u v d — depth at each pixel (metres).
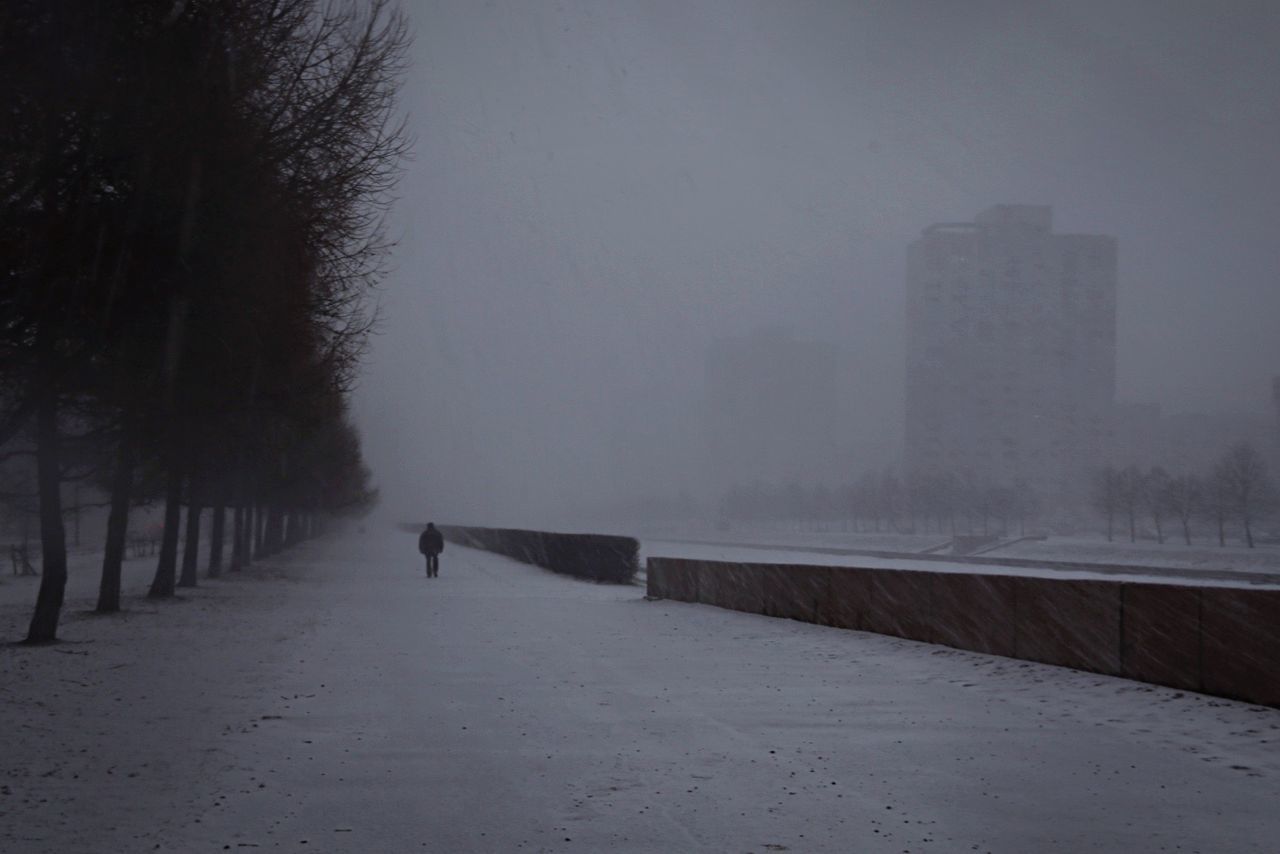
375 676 13.64
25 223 11.58
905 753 9.14
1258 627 11.05
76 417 18.94
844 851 6.45
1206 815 7.22
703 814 7.25
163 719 10.58
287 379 19.66
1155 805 7.48
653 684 13.05
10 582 38.25
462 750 9.25
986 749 9.30
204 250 13.39
